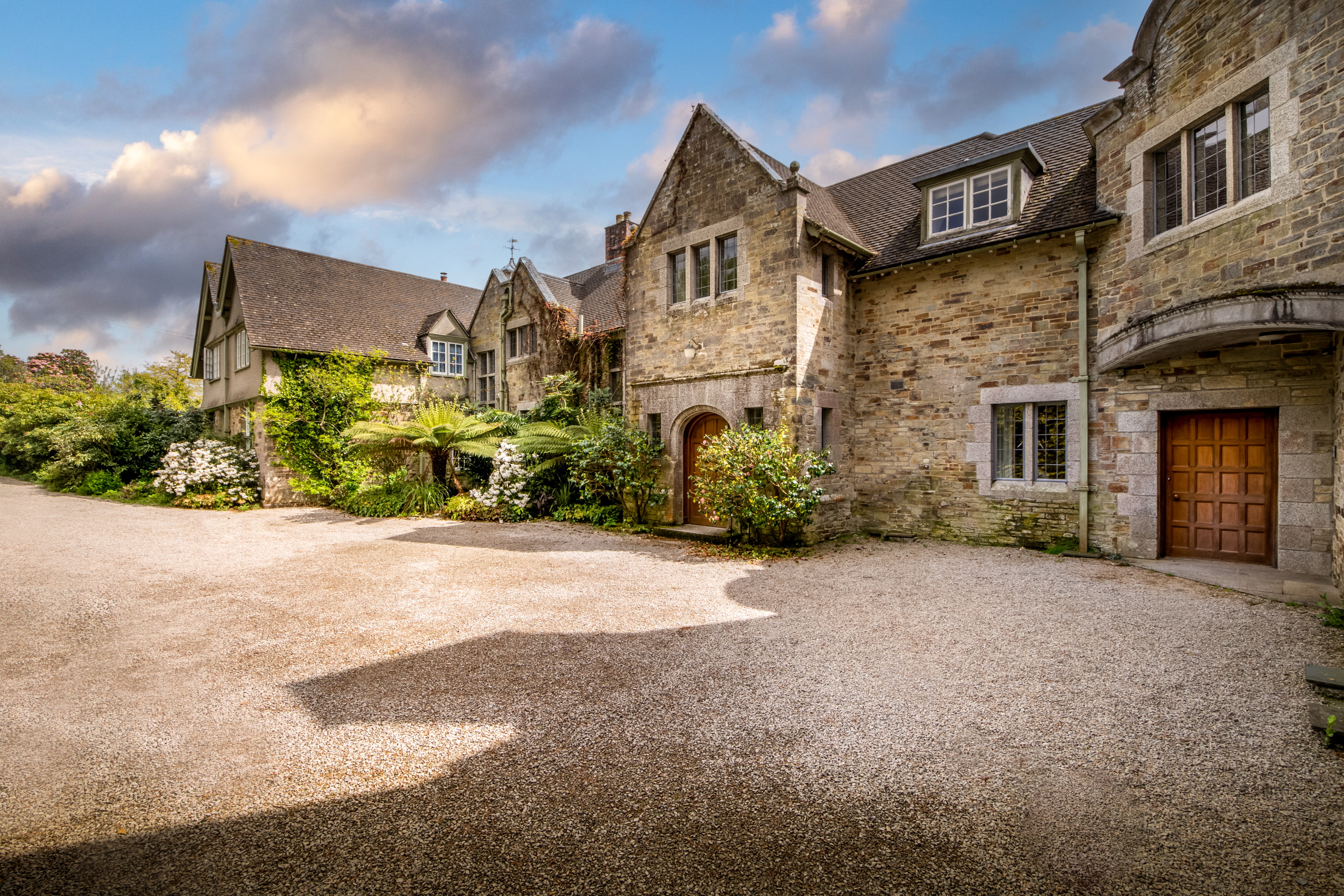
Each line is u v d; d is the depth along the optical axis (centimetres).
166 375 2497
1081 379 827
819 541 951
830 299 998
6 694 407
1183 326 636
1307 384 673
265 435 1531
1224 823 260
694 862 240
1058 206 871
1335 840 248
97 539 1034
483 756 323
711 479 1006
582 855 244
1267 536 722
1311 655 443
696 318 1053
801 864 238
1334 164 535
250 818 271
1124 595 614
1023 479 902
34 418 2228
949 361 959
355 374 1617
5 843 255
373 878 232
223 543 996
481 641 506
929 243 993
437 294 2125
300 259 1855
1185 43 686
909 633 513
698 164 1055
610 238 1941
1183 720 351
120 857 246
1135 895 220
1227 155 646
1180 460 777
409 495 1370
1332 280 535
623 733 347
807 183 928
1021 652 464
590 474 1174
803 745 332
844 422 1038
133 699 399
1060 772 301
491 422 1482
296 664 458
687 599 633
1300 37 561
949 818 266
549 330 1541
